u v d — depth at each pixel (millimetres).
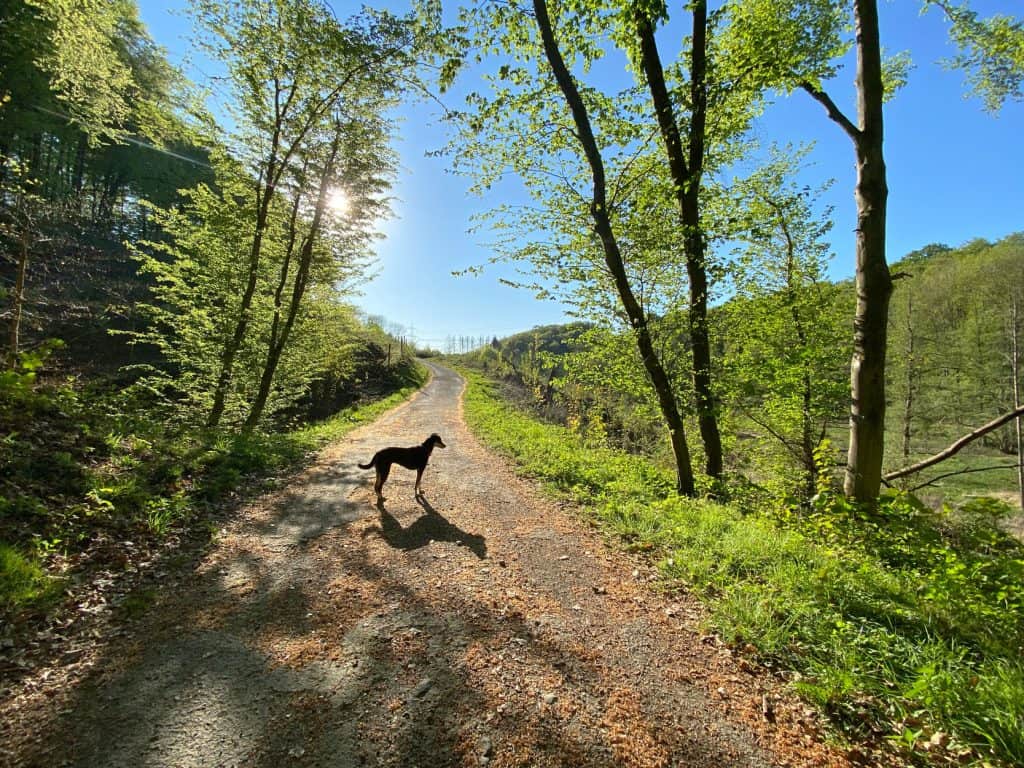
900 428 26766
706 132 8281
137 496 5309
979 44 7277
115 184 32344
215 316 12102
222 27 10219
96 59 10742
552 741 2410
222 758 2201
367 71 11117
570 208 8484
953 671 2850
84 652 2967
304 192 12531
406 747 2324
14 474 4770
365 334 37000
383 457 6816
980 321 25797
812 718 2643
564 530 5785
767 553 4691
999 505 4086
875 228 6184
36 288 16969
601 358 10031
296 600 3795
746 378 9180
